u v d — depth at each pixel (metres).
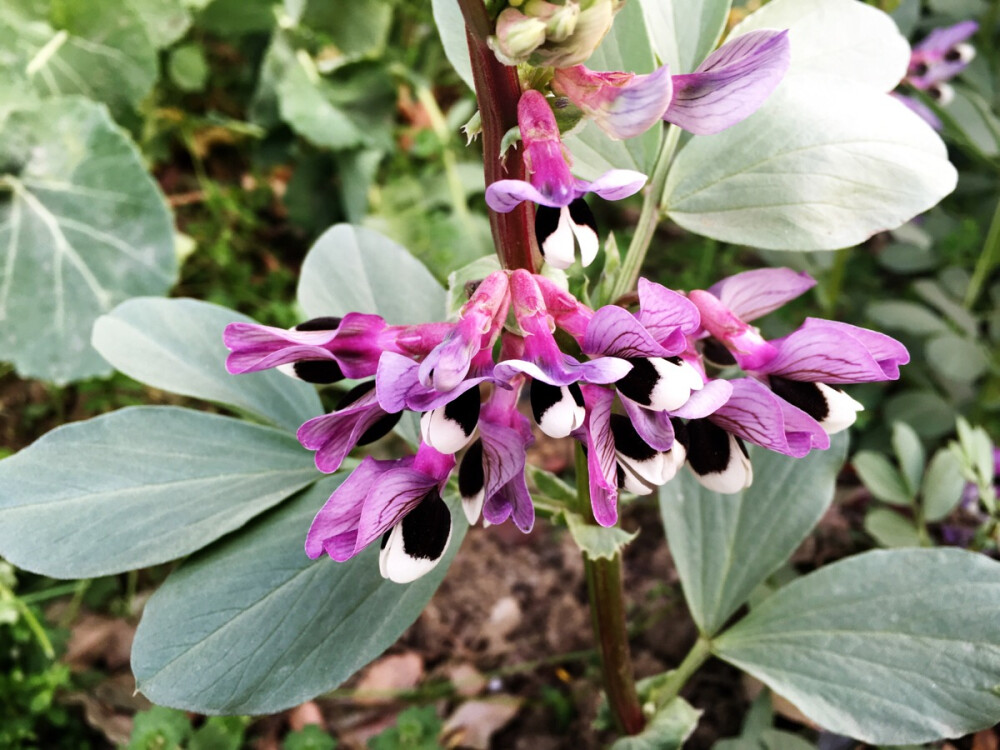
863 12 0.13
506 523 0.24
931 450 0.24
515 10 0.09
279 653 0.12
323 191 0.31
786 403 0.10
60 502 0.12
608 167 0.13
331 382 0.11
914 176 0.12
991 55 0.27
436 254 0.29
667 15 0.13
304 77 0.30
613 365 0.09
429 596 0.13
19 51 0.26
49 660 0.20
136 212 0.25
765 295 0.12
